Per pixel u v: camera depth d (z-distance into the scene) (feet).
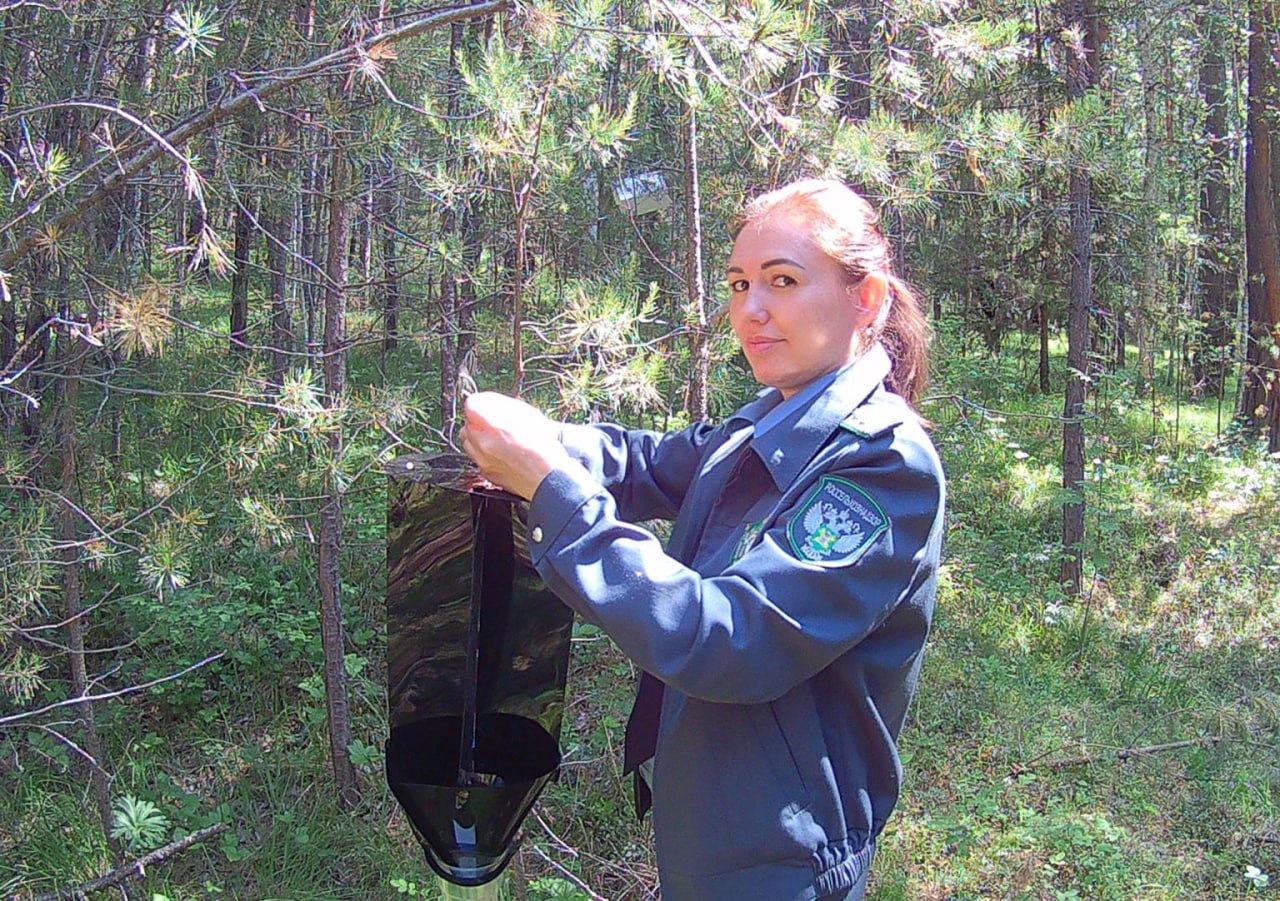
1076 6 17.57
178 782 11.19
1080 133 11.27
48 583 8.70
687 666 3.50
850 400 4.07
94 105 6.07
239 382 8.52
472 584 4.26
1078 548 18.30
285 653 13.43
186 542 7.76
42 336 10.29
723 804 3.97
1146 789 12.28
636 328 7.71
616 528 3.68
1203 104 36.22
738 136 9.73
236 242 14.24
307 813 10.71
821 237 4.15
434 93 10.44
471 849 4.41
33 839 9.87
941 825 10.87
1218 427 30.94
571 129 7.63
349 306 15.37
